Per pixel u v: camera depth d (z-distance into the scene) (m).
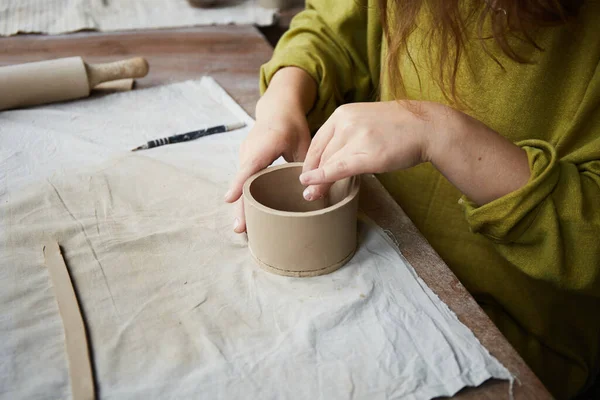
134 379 0.55
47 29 1.48
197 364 0.56
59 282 0.66
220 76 1.27
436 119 0.67
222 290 0.66
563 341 0.94
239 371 0.55
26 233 0.74
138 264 0.70
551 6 0.61
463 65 0.82
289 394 0.53
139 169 0.87
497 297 0.93
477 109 0.85
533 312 0.91
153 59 1.35
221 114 1.09
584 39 0.76
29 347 0.58
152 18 1.58
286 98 0.88
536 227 0.66
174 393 0.53
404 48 0.77
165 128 1.03
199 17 1.61
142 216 0.78
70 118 1.06
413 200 0.99
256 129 0.82
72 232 0.74
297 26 1.09
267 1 1.72
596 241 0.66
